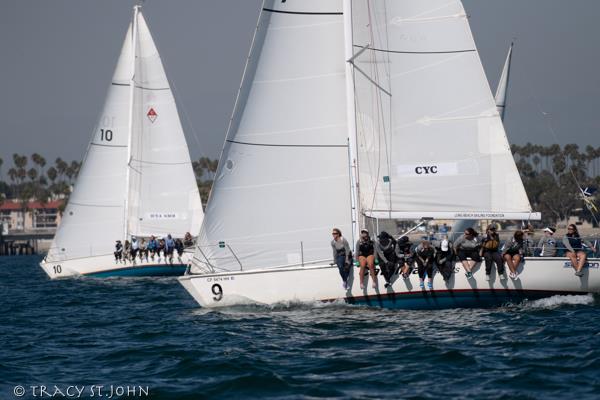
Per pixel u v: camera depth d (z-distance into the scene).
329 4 85.38
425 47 85.44
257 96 85.31
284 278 83.25
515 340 66.12
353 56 84.62
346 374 56.47
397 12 85.44
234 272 84.25
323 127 85.38
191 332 75.12
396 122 85.69
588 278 82.62
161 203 175.00
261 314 81.81
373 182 85.62
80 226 171.62
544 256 82.56
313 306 82.88
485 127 85.44
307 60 85.38
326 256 85.44
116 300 115.25
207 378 56.72
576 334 67.94
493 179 85.38
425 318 77.31
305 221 85.56
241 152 85.75
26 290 141.75
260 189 85.75
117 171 173.62
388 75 85.50
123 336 77.00
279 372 57.41
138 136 173.50
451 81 85.50
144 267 165.00
